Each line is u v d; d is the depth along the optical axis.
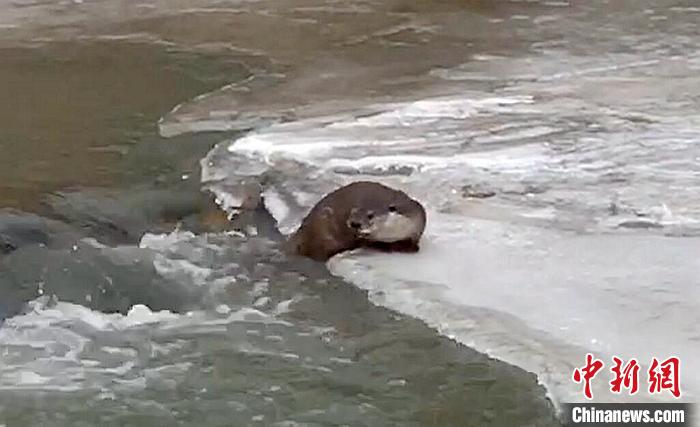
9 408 5.71
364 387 5.82
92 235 7.66
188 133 9.88
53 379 5.98
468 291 6.60
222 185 8.53
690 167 8.45
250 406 5.70
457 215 7.71
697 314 6.13
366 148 9.08
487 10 14.23
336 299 6.73
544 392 5.63
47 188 8.62
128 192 8.50
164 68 12.09
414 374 5.89
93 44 13.16
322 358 6.11
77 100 10.98
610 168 8.49
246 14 14.40
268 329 6.45
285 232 7.73
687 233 7.27
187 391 5.85
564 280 6.65
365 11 14.41
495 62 11.77
